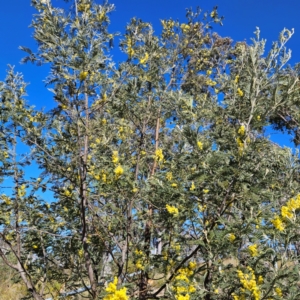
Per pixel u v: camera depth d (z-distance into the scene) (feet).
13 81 11.56
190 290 8.05
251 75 8.68
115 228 11.44
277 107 8.61
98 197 10.63
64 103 9.87
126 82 11.24
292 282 7.55
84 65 9.18
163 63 13.33
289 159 10.63
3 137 11.14
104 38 10.43
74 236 11.09
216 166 8.07
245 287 7.48
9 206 11.82
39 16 9.95
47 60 9.38
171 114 12.58
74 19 10.37
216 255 8.22
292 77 8.82
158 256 10.14
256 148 8.86
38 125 10.75
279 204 9.80
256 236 7.68
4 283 18.45
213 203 8.67
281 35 8.80
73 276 12.47
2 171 11.13
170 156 11.69
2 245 13.03
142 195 9.45
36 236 11.96
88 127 10.44
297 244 10.16
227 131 8.76
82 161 10.37
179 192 8.38
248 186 8.00
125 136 12.36
